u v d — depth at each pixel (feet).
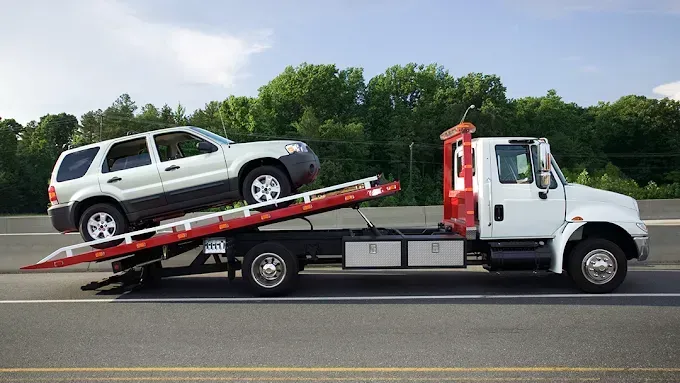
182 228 28.17
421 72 328.70
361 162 283.38
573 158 296.10
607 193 26.96
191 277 33.65
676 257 36.52
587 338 18.70
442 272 33.63
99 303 26.02
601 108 340.80
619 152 320.91
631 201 27.02
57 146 361.71
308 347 18.22
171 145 29.78
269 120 290.15
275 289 26.84
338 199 26.63
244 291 28.68
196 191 27.91
